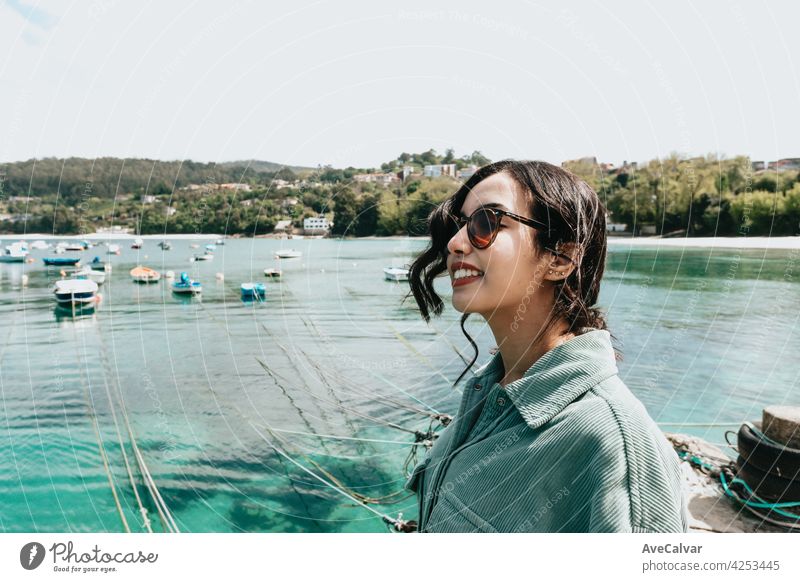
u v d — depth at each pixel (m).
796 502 3.27
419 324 8.67
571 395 0.75
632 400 0.73
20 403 6.98
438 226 1.03
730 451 5.23
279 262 18.64
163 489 4.75
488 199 0.82
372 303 9.77
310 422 5.72
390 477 4.91
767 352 9.27
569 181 0.83
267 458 5.09
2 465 5.20
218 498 4.58
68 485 4.80
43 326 13.41
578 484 0.70
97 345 10.16
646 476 0.66
